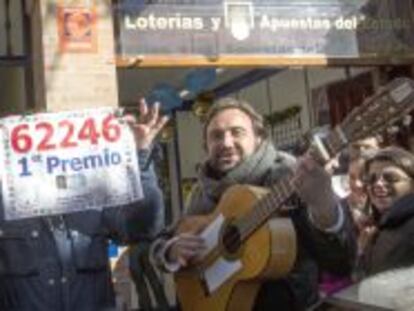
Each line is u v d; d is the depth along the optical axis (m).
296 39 6.40
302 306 3.06
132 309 4.93
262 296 3.20
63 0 5.63
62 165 3.20
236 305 3.25
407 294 1.96
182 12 6.09
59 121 3.23
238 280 3.21
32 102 6.02
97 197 3.17
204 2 6.14
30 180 3.15
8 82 6.66
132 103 9.19
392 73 6.92
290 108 8.48
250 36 6.27
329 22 6.50
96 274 3.10
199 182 3.56
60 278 3.03
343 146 2.58
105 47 5.71
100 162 3.21
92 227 3.13
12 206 3.09
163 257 3.50
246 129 3.35
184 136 9.93
